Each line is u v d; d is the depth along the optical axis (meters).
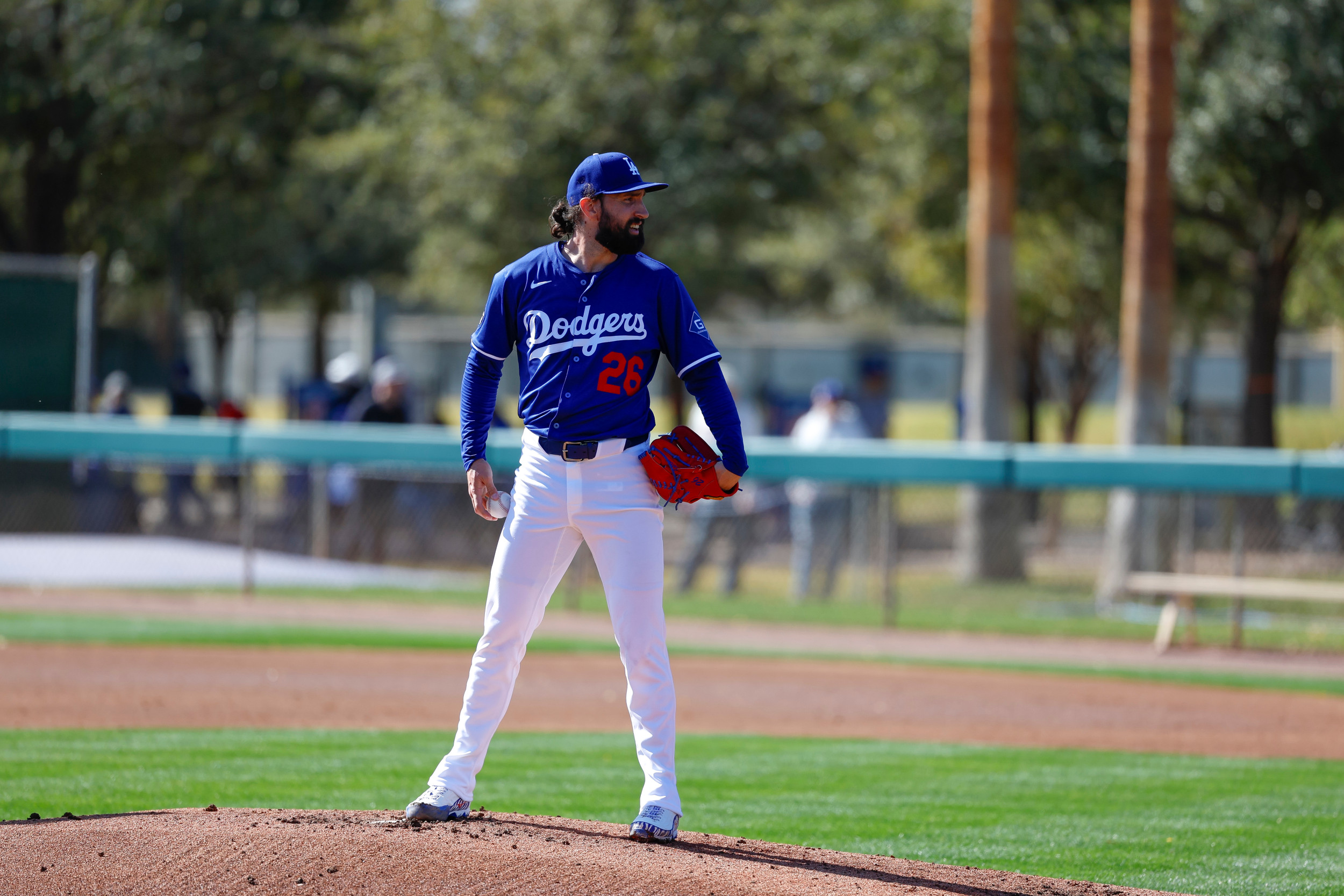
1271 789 25.48
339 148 90.75
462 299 118.81
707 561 63.00
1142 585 46.00
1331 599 43.50
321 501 59.31
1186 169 64.94
